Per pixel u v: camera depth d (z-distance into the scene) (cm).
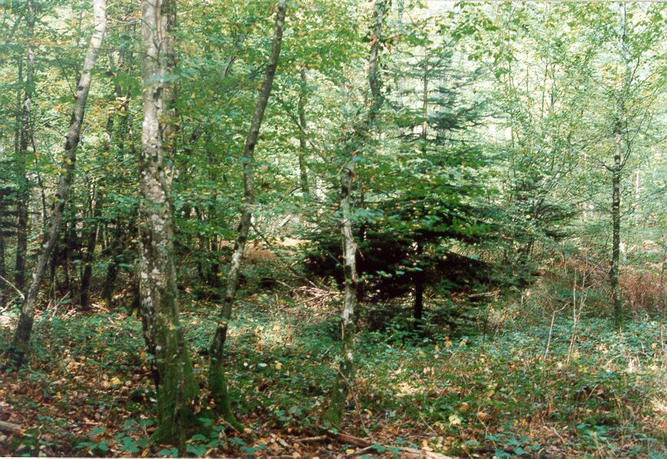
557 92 1634
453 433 608
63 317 1086
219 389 590
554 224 1434
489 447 568
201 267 1329
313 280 1130
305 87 1021
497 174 892
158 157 588
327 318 1102
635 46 1273
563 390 718
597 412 648
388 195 881
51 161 776
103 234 1527
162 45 645
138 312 1283
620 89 1316
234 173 794
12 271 1317
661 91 1346
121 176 858
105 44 1013
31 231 1347
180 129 756
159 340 575
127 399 670
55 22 1608
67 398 644
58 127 1284
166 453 496
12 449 489
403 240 1059
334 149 730
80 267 1409
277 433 588
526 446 553
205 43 862
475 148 905
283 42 948
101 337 925
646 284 1440
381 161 647
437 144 1183
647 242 1606
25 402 600
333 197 833
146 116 607
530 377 766
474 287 1160
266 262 1366
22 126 1238
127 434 562
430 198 790
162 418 554
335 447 573
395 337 1039
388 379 789
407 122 705
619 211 1343
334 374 812
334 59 970
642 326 1107
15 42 1052
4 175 1162
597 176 1439
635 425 603
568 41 1477
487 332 1105
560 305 1323
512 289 1227
